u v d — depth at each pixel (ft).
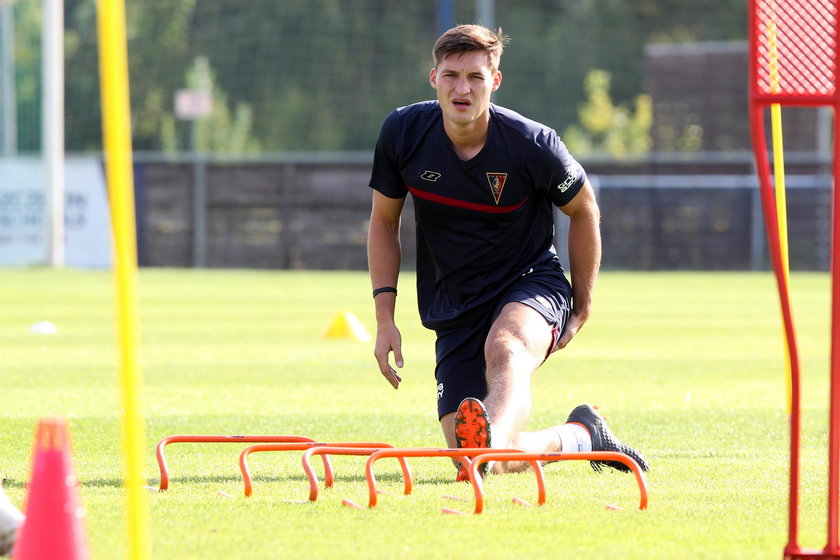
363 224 335.06
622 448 57.36
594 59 542.98
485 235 57.88
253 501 48.03
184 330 153.69
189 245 338.54
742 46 422.41
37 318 170.71
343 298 219.20
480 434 49.29
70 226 329.31
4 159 331.16
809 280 288.10
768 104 35.17
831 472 35.58
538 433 56.44
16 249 330.13
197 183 338.13
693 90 426.10
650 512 46.09
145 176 338.34
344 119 495.41
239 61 494.59
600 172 334.24
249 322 166.30
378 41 499.10
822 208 325.42
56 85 295.89
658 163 332.19
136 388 29.01
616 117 528.63
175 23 496.64
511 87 526.98
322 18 496.23
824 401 89.51
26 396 89.66
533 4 543.80
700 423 76.89
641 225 333.21
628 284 273.95
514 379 52.65
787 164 327.06
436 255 59.11
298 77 495.41
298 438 54.90
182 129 483.10
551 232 60.08
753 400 89.97
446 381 59.00
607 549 39.52
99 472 56.34
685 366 115.65
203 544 39.91
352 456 62.54
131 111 491.72
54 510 32.58
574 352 129.80
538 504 47.60
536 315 55.67
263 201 336.90
